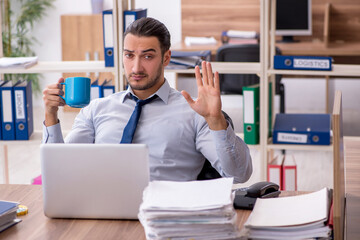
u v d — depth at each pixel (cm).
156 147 253
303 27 619
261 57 355
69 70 365
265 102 361
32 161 538
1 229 188
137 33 237
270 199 198
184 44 612
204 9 643
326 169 500
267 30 352
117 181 190
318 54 568
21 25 695
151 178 253
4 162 423
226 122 217
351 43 617
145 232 177
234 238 167
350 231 183
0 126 370
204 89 210
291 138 362
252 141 367
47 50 710
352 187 225
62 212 197
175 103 258
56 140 245
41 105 712
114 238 181
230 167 224
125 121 261
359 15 631
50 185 194
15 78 682
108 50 362
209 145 247
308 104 704
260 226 171
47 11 700
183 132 253
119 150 188
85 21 614
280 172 364
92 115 268
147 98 258
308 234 169
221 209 166
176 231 166
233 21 640
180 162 253
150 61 239
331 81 693
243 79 518
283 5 617
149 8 666
